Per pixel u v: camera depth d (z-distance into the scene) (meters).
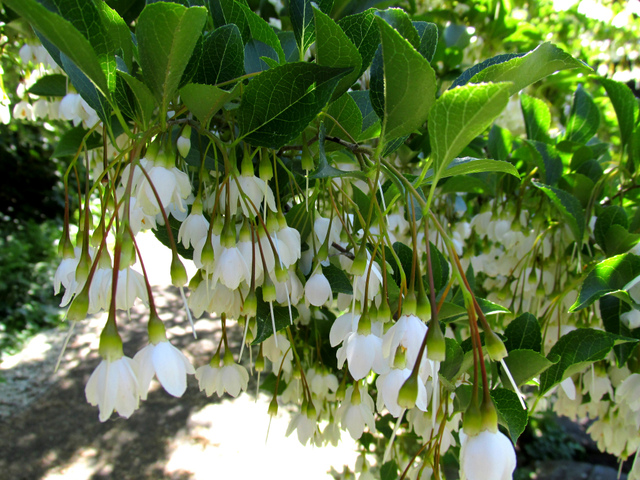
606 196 0.40
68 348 1.39
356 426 0.23
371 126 0.25
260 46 0.24
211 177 0.25
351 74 0.20
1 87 0.36
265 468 0.93
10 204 2.21
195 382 1.22
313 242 0.22
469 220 0.56
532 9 0.88
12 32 0.41
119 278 0.18
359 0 0.39
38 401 1.16
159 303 1.58
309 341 0.32
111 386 0.15
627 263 0.25
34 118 0.45
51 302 1.61
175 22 0.16
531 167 0.40
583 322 0.33
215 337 1.34
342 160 0.30
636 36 0.97
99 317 1.56
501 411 0.21
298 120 0.19
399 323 0.17
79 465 0.97
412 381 0.15
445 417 0.19
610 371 0.31
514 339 0.24
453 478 0.61
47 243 1.88
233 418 1.08
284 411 1.09
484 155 0.45
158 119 0.18
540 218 0.36
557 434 1.01
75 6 0.17
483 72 0.18
